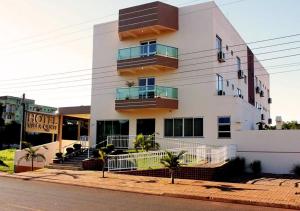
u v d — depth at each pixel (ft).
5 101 244.42
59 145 101.45
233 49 108.37
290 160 75.61
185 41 94.48
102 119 104.83
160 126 94.63
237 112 84.23
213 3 91.66
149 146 83.20
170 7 95.61
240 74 111.86
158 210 35.53
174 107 92.43
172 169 57.93
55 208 35.01
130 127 99.40
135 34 100.78
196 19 93.56
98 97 106.63
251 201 41.47
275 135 77.87
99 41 109.50
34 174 73.15
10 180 65.21
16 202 38.68
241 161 77.25
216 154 67.97
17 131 196.85
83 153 93.20
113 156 74.59
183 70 93.86
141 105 92.48
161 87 91.71
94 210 34.32
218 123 86.63
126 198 43.88
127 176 67.26
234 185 55.31
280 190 49.96
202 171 63.00
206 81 90.02
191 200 43.86
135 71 99.86
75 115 113.09
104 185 55.83
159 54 92.73
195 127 89.81
